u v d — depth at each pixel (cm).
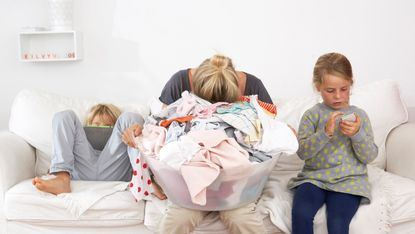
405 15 242
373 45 243
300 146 169
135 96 247
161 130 157
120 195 167
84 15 242
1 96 246
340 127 163
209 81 167
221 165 137
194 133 146
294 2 241
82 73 245
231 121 155
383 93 206
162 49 244
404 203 161
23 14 242
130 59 245
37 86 245
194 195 132
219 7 242
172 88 193
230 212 152
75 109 211
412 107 245
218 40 244
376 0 241
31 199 164
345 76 165
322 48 243
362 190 159
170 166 139
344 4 241
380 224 154
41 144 198
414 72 244
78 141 188
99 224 166
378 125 201
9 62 244
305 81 245
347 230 149
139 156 164
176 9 242
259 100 186
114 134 190
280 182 182
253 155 150
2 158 171
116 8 242
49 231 168
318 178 165
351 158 169
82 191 168
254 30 243
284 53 244
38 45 243
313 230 155
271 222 161
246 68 245
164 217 153
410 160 183
